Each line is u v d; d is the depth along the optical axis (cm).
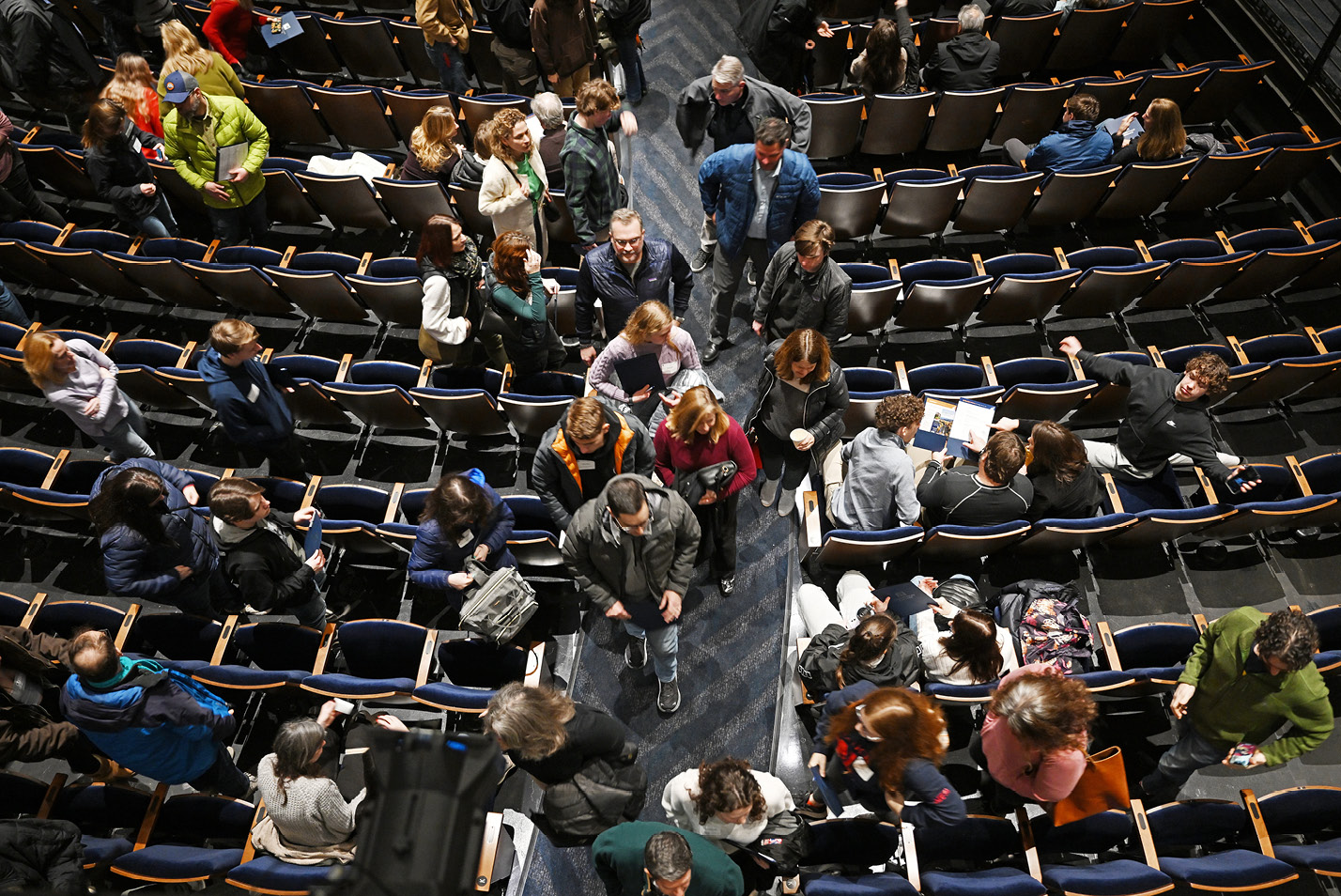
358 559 546
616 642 511
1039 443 475
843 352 648
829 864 423
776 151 509
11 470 534
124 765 397
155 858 373
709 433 413
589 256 506
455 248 503
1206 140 709
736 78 574
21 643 424
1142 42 795
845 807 431
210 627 466
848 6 858
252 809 412
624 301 515
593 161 555
